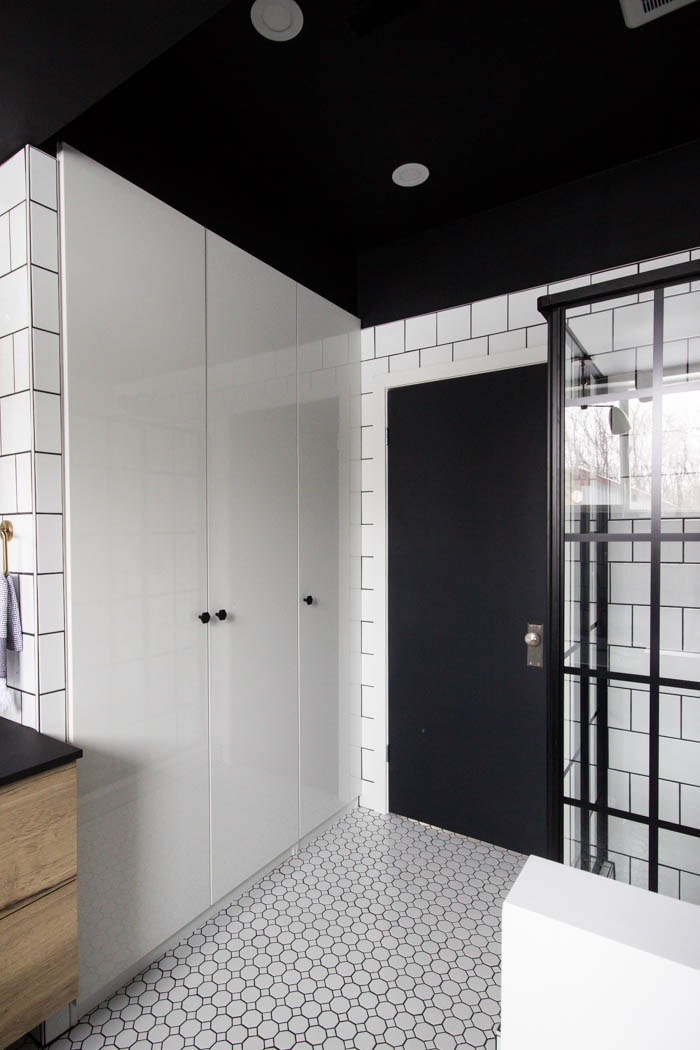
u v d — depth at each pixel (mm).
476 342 2355
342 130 1817
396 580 2607
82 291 1510
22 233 1428
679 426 1512
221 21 1378
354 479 2652
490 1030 1494
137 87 1605
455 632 2445
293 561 2264
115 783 1583
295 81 1596
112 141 1595
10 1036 1229
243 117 1748
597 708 1628
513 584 2303
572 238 2121
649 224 1968
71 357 1483
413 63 1535
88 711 1517
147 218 1688
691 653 1507
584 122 1790
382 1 1297
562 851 1670
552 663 1680
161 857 1722
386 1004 1571
